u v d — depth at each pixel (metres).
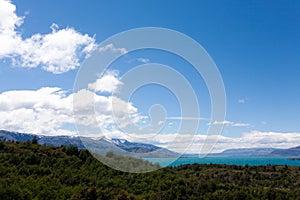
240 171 104.94
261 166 116.00
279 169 113.50
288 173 106.81
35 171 73.94
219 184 82.38
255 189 82.94
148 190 68.25
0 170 70.56
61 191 61.25
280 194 78.88
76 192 60.12
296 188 89.25
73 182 68.12
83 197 58.56
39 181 66.94
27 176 71.50
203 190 75.12
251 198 75.56
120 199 59.50
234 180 92.31
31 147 91.62
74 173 71.88
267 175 102.81
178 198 67.56
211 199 70.88
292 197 77.94
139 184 69.19
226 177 93.00
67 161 79.12
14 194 58.19
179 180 75.44
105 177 69.88
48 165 78.88
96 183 66.44
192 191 72.75
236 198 73.50
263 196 78.25
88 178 69.12
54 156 84.12
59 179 69.31
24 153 84.81
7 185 61.66
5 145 92.19
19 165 77.19
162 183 71.81
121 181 69.19
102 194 59.59
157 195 64.75
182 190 70.94
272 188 84.88
